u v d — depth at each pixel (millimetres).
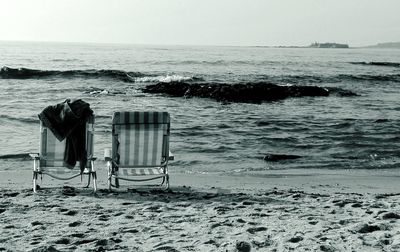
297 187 9516
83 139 7230
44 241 4656
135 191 7812
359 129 19141
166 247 4438
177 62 72000
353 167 12453
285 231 5070
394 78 49312
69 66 56469
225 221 5598
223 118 22047
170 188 8609
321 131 18672
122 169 7582
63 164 7422
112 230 5184
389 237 4734
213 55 111500
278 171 11742
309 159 13484
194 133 17734
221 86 31500
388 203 6852
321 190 9219
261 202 7027
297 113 24500
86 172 7438
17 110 22562
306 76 48156
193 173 11281
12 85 34625
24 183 9203
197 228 5250
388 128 19453
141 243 4641
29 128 17938
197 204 6738
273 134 17859
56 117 7098
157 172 7629
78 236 4898
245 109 25938
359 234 4898
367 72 61188
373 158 13758
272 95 31531
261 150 14852
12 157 12656
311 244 4504
